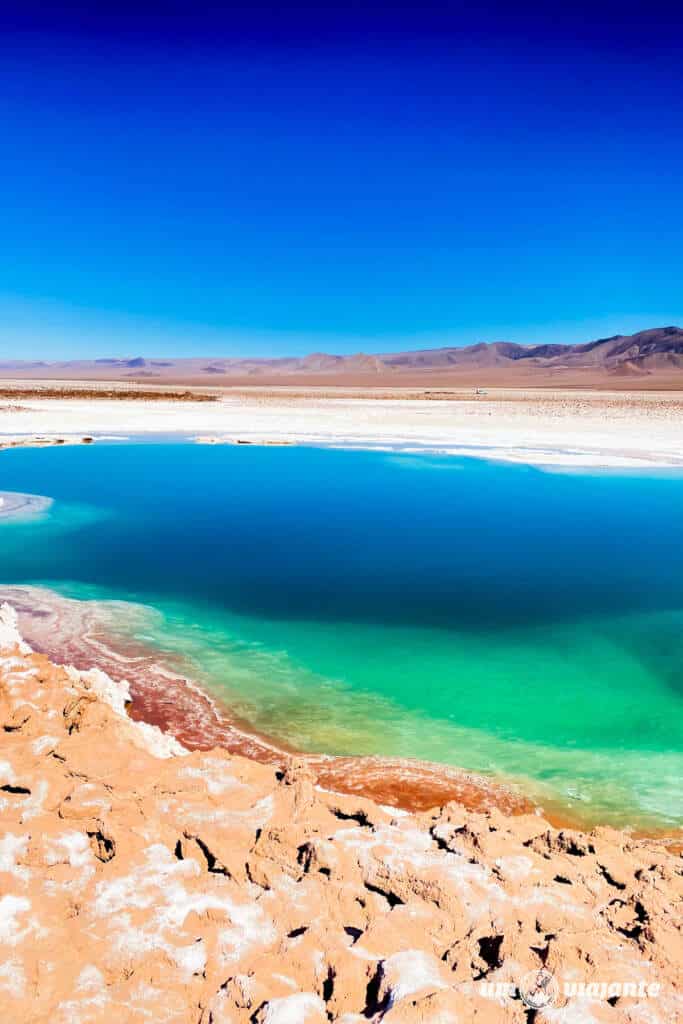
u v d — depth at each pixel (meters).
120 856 3.68
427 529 13.66
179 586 9.93
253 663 7.42
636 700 6.74
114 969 3.07
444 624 8.61
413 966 2.90
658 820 4.92
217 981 3.02
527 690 6.93
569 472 20.47
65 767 4.43
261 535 13.09
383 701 6.65
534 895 3.39
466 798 5.14
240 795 4.28
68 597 9.41
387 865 3.56
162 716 6.22
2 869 3.55
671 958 2.97
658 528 13.76
